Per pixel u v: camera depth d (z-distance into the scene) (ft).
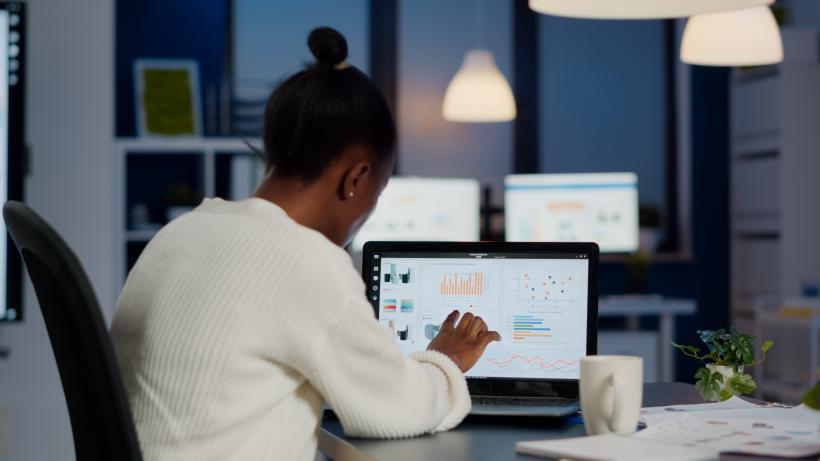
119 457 4.18
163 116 16.22
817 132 17.97
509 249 5.96
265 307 4.51
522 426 5.31
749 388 5.85
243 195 14.65
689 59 11.02
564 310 5.89
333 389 4.61
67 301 4.11
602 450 4.36
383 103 4.88
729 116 19.66
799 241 17.98
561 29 19.30
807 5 19.13
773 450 4.40
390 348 4.70
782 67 17.93
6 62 12.09
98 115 12.94
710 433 4.78
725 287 19.74
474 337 5.49
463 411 5.12
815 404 4.36
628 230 16.99
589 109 19.43
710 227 19.69
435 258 6.01
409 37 18.81
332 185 4.82
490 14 19.06
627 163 19.57
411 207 16.61
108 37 12.94
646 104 19.60
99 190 12.95
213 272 4.58
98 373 4.12
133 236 14.15
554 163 19.35
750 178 18.89
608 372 4.78
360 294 4.68
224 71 17.66
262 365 4.55
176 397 4.52
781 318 16.49
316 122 4.73
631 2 6.14
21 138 12.14
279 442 4.65
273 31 18.19
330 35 4.86
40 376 12.52
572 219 16.96
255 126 17.42
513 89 19.17
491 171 19.16
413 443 4.84
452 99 17.02
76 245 12.91
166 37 17.44
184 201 16.39
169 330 4.57
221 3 17.62
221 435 4.51
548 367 5.85
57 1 12.83
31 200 12.78
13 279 12.00
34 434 12.55
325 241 4.68
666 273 19.58
